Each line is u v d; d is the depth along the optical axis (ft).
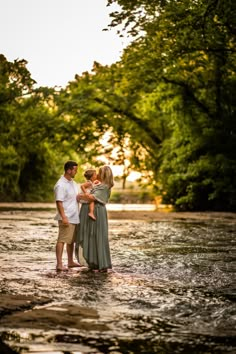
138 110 161.07
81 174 219.00
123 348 17.19
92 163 163.63
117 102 156.25
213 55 123.03
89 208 34.19
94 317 21.13
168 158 141.49
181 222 88.43
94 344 17.49
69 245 35.12
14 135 183.11
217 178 131.75
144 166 164.04
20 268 34.40
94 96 158.61
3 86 165.27
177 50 113.91
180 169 138.62
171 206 157.17
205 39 108.27
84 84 159.94
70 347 17.08
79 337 18.22
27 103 164.45
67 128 159.53
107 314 21.72
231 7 97.04
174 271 34.35
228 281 30.81
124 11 105.09
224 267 36.35
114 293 26.37
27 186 213.46
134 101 155.94
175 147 138.41
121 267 35.70
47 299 24.34
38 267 35.01
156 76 130.11
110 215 107.24
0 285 27.94
